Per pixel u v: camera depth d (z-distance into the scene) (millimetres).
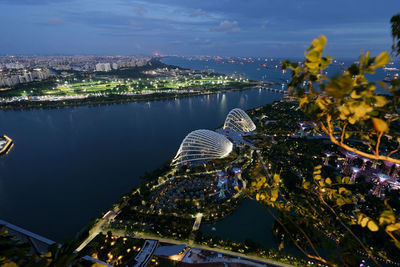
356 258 5719
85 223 52438
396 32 4359
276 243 44750
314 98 4840
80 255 5324
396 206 49812
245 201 57094
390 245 38000
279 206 8031
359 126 5121
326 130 5340
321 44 3830
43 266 4762
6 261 4820
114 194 64250
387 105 4082
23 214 55750
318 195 8281
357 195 56094
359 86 3834
